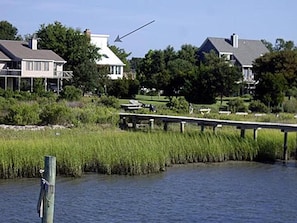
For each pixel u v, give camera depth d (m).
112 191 32.62
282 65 98.62
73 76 96.00
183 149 43.31
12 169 34.69
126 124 59.16
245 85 107.62
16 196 30.44
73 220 26.47
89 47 106.38
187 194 32.69
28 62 92.38
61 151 36.31
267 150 46.62
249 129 51.44
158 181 36.03
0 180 34.16
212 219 27.39
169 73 102.31
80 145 37.91
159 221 26.70
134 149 38.41
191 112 68.81
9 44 96.44
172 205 29.89
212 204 30.41
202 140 44.91
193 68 99.94
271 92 79.38
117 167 37.47
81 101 72.75
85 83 96.12
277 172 41.12
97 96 88.06
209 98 88.62
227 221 27.12
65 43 103.25
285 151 46.75
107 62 119.56
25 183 33.47
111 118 57.78
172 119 53.59
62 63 98.12
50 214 13.64
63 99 73.25
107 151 37.84
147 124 59.88
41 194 13.67
